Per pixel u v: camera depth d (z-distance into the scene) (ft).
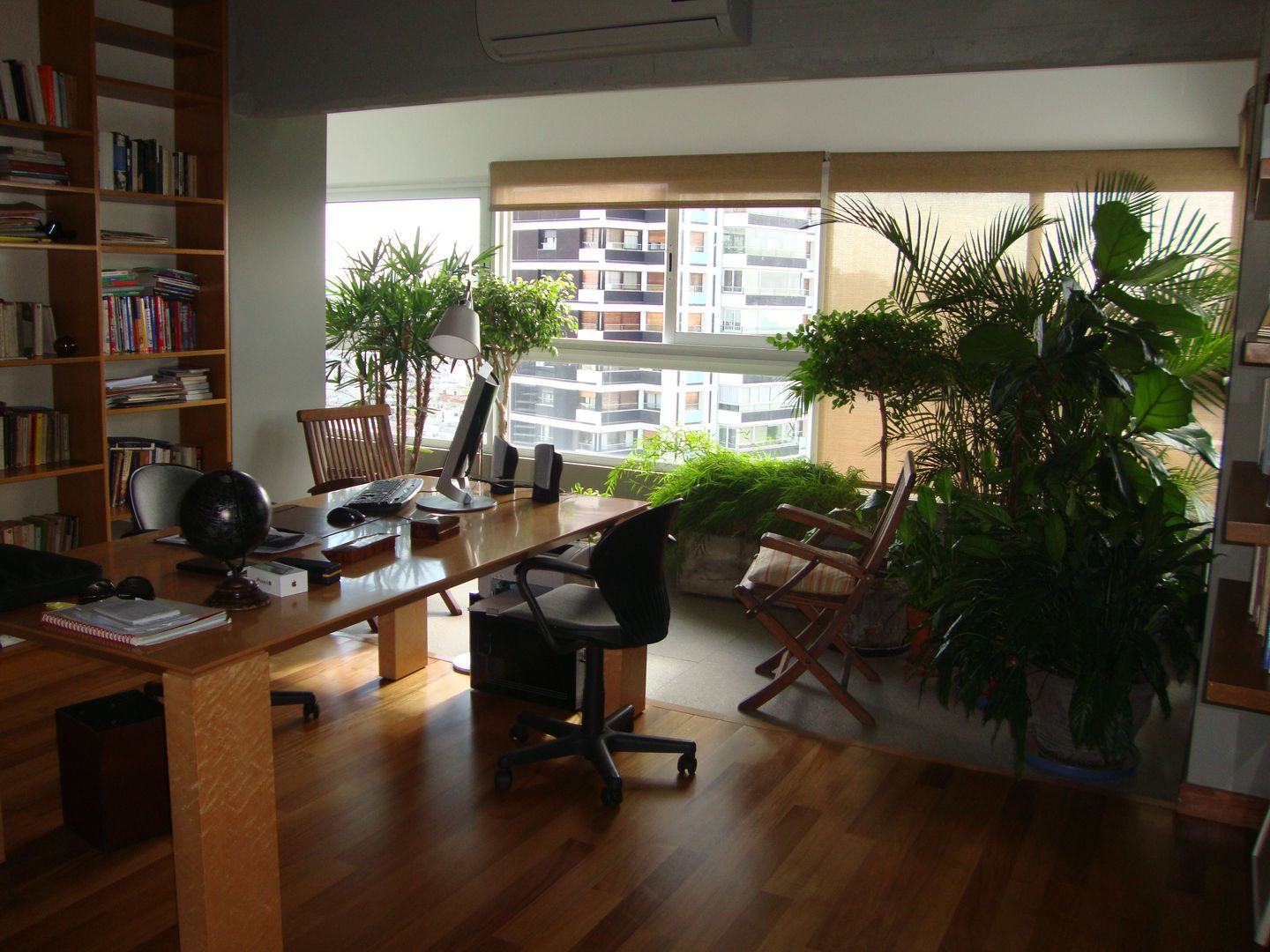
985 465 11.60
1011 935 7.52
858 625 13.60
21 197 12.99
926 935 7.50
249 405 15.69
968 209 16.12
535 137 19.81
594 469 20.12
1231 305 11.73
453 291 18.61
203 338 14.96
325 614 7.36
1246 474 8.66
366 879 8.03
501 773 9.50
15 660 12.49
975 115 15.89
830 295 17.25
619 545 8.82
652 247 19.39
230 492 7.22
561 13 12.00
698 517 16.33
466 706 11.46
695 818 9.14
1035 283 11.91
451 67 13.39
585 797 9.47
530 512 11.02
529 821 9.00
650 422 19.95
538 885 8.00
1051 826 9.19
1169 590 9.55
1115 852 8.77
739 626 14.90
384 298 18.69
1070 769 10.21
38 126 12.21
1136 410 9.99
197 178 14.64
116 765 8.30
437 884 7.98
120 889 7.84
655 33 11.59
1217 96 14.42
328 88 14.29
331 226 23.09
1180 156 14.74
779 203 17.44
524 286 18.97
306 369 16.51
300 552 8.80
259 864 6.82
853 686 12.64
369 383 19.29
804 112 17.07
